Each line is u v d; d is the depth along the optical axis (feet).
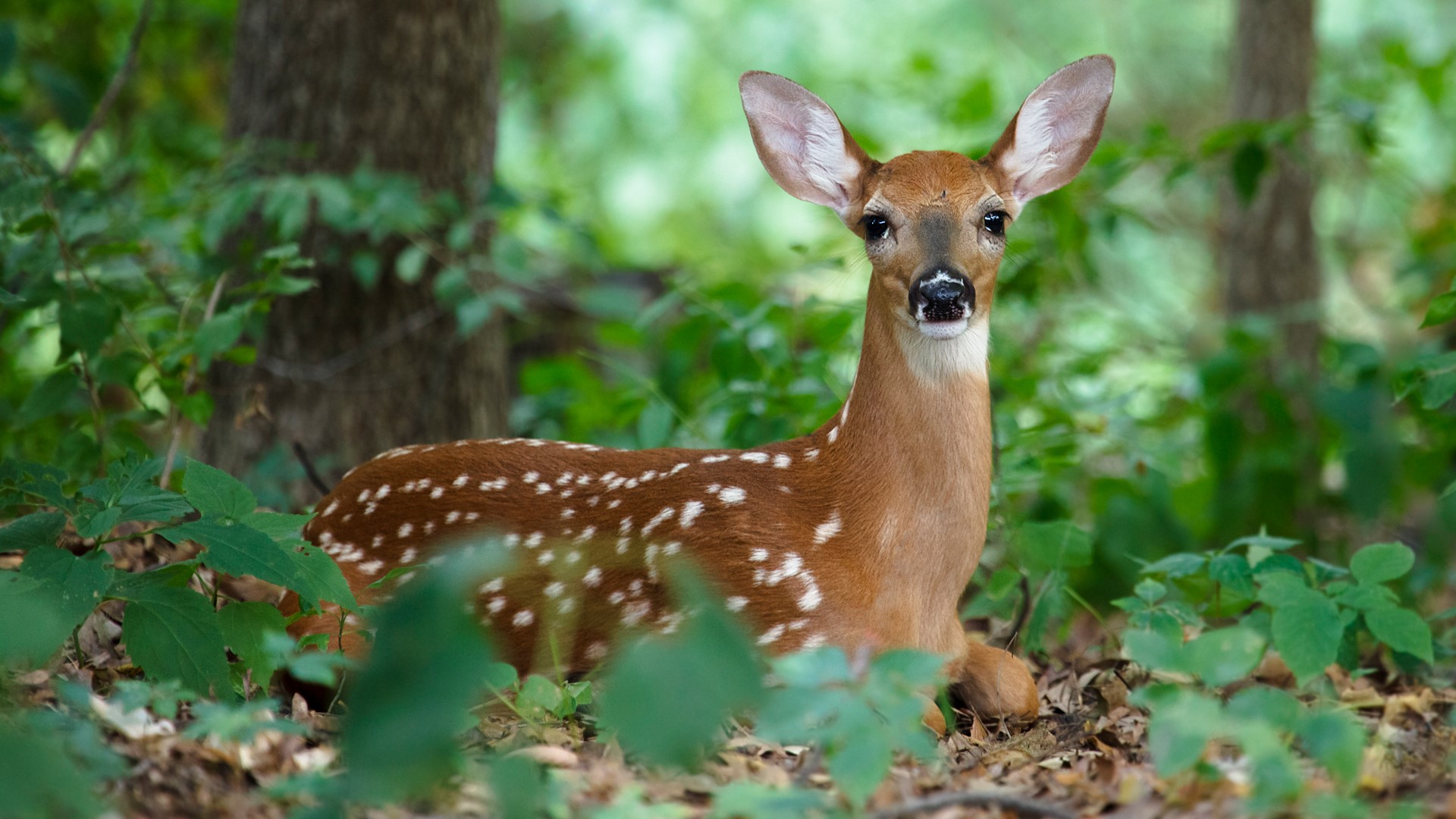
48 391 31.53
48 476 23.30
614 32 87.25
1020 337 49.88
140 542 30.22
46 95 44.14
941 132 55.47
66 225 32.35
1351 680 27.55
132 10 51.19
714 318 38.75
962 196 25.95
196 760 19.03
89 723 19.16
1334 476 52.49
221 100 55.88
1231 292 54.29
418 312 39.42
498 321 42.32
